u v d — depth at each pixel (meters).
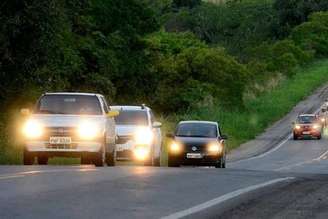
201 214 26.64
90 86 120.75
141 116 67.75
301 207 28.59
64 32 105.50
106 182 36.12
